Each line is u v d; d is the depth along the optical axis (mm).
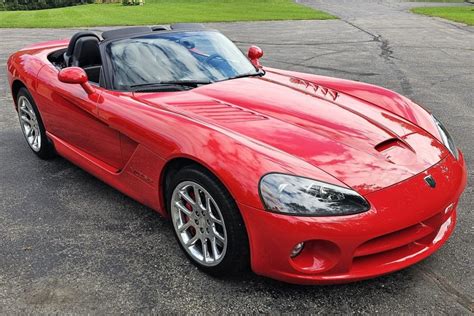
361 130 2857
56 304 2500
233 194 2371
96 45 4258
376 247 2357
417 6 31109
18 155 4766
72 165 4484
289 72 4246
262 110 3033
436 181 2566
